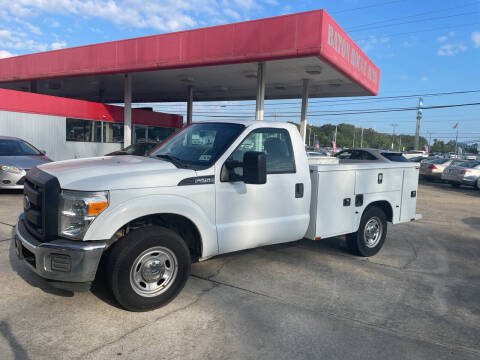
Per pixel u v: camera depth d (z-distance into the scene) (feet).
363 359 10.12
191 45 47.98
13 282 13.89
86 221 10.87
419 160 93.91
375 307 13.42
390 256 19.90
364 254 19.17
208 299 13.34
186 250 12.71
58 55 61.77
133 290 11.71
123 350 9.98
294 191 15.60
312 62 47.26
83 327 11.03
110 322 11.39
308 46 40.57
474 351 10.80
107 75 63.93
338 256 19.25
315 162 19.06
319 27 39.75
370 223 19.43
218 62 46.42
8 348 9.84
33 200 11.71
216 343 10.53
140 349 10.07
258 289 14.47
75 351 9.84
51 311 11.91
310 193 16.22
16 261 15.98
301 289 14.69
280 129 15.52
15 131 55.77
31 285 13.71
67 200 11.03
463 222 31.17
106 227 11.02
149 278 12.01
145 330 11.02
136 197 11.57
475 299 14.60
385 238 21.94
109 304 12.54
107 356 9.68
